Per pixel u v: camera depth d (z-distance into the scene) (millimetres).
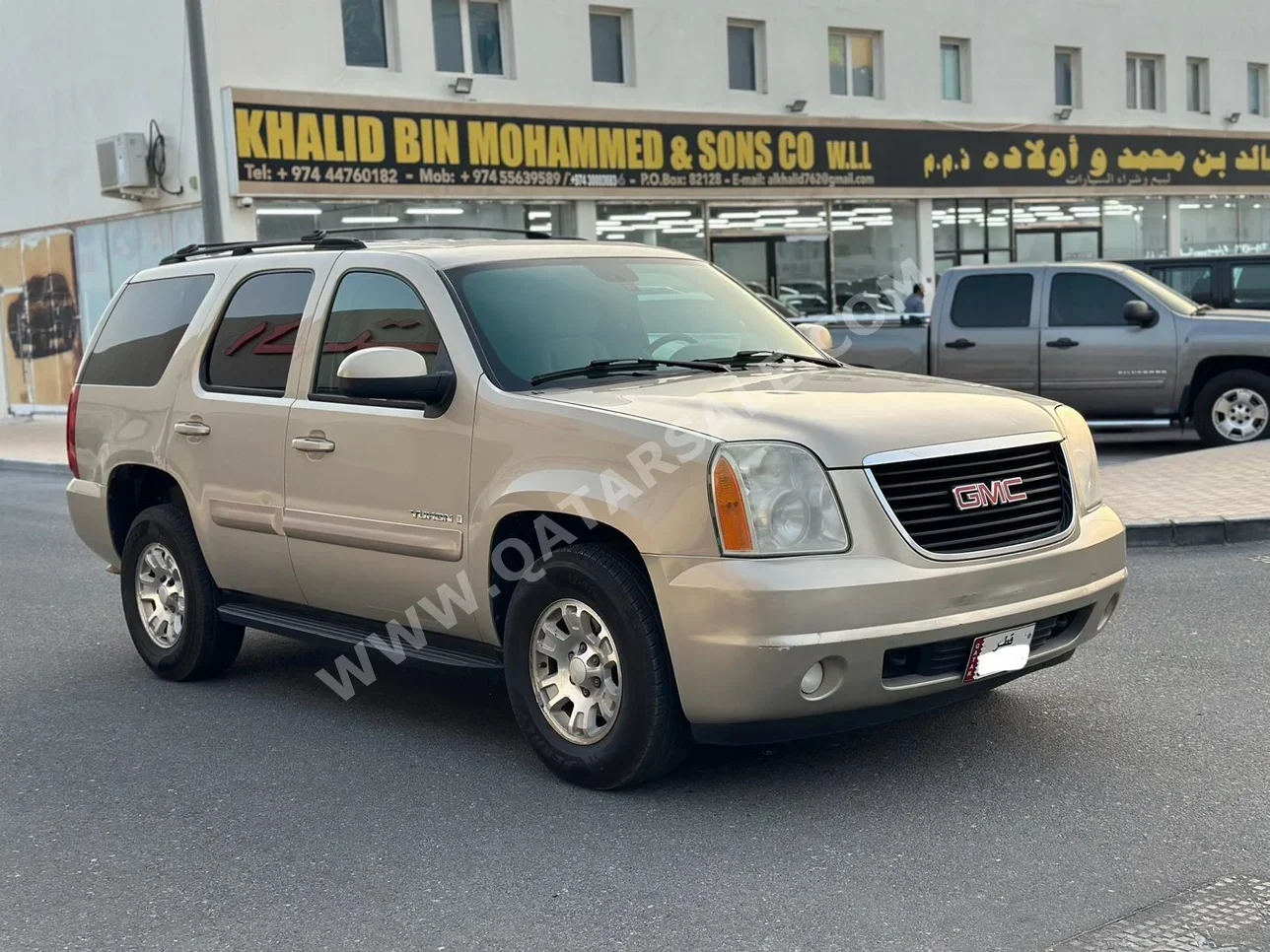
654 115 22719
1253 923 3484
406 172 20031
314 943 3637
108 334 6895
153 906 3938
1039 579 4543
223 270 6285
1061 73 29266
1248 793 4418
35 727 5844
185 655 6352
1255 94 33031
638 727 4441
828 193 25031
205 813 4699
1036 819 4270
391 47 20219
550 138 21562
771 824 4320
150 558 6520
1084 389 13352
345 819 4566
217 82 18516
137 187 19953
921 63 26562
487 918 3732
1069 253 29266
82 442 6848
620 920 3676
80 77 21531
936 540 4375
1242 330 12734
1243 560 8219
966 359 13781
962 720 5301
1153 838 4082
